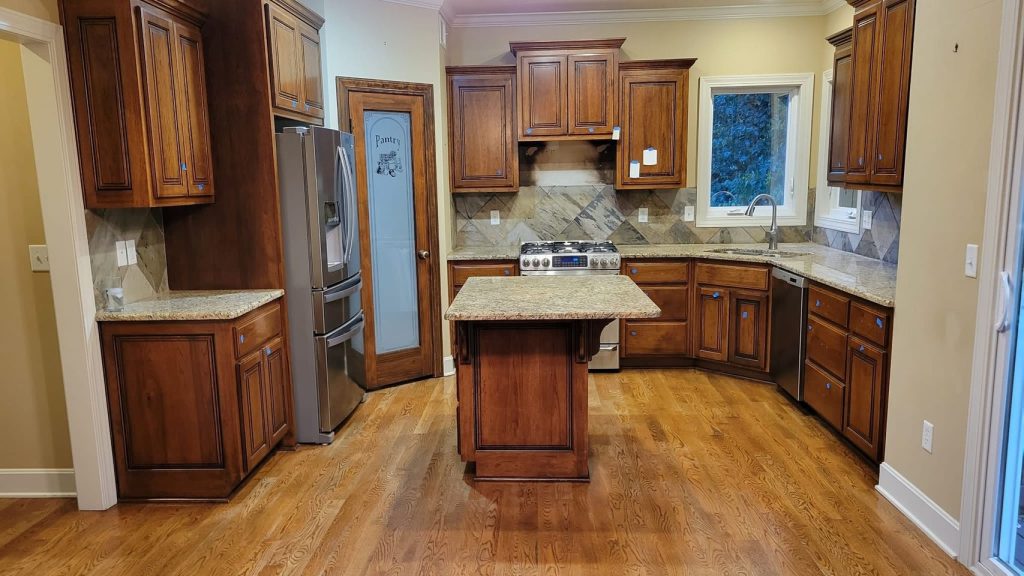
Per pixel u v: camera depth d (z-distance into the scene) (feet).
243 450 10.12
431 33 15.21
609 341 16.28
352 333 13.10
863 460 11.10
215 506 9.84
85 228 9.29
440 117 15.65
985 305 7.50
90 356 9.42
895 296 9.48
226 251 11.47
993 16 7.35
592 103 16.43
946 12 8.29
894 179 10.71
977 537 7.77
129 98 9.02
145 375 9.72
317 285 11.78
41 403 9.97
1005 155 7.16
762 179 17.90
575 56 16.25
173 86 9.87
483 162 17.01
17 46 9.21
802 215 17.48
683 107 16.56
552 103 16.47
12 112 9.35
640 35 17.10
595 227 18.03
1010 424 7.47
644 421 13.07
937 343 8.49
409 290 15.87
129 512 9.69
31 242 9.61
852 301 10.93
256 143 11.12
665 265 16.20
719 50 17.02
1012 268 7.26
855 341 10.84
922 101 8.84
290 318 11.91
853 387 10.93
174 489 9.98
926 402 8.74
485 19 17.06
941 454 8.42
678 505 9.65
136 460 9.93
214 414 9.80
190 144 10.41
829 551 8.36
